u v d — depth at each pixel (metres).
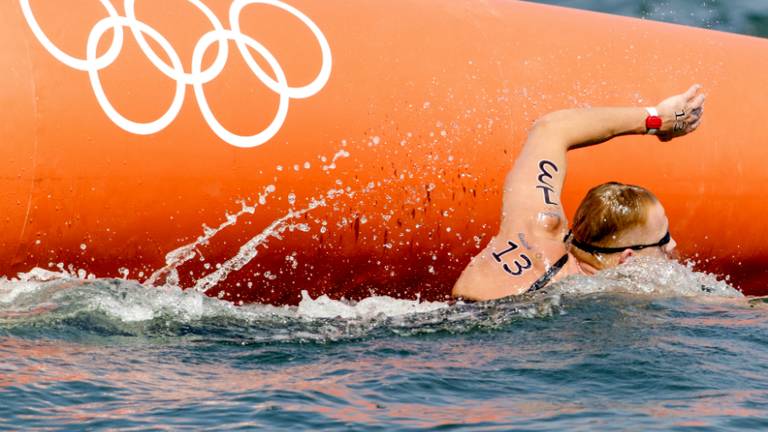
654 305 11.59
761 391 9.01
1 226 12.72
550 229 12.28
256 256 14.43
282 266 14.70
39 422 8.23
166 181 13.53
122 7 13.67
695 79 18.08
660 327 10.80
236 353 10.35
